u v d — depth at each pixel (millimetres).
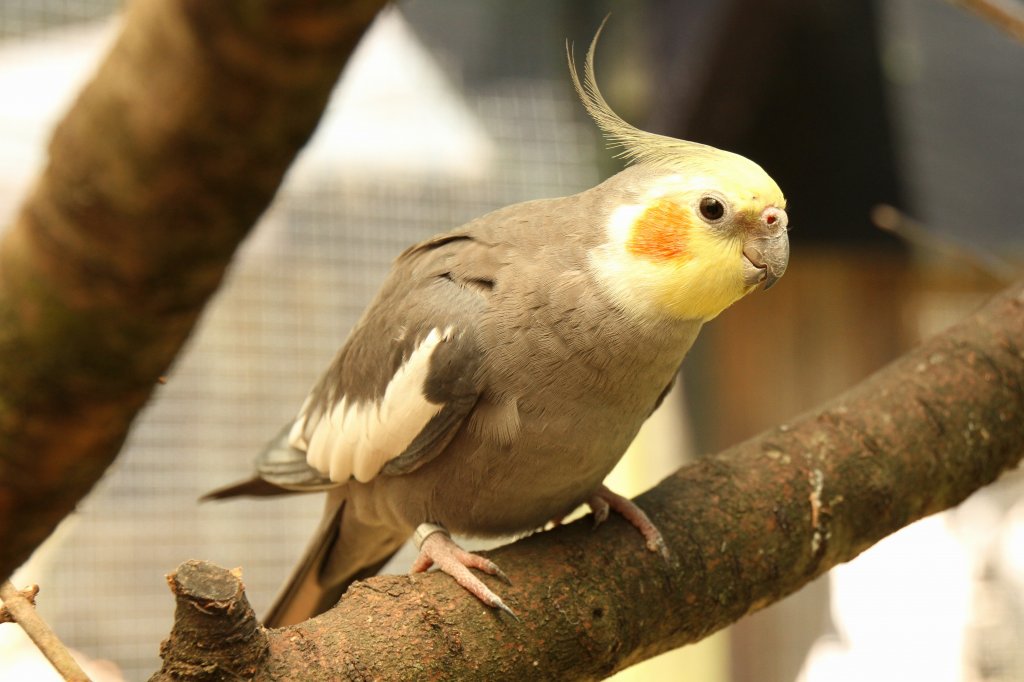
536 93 1231
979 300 1223
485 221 950
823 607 1188
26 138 1108
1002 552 1491
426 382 928
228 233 554
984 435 951
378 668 879
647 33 1157
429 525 942
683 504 927
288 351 1165
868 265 1179
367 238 1186
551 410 923
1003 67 1171
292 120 525
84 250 547
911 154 1149
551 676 900
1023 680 1438
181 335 598
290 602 992
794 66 1139
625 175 935
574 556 912
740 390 1172
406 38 1227
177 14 491
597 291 921
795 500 932
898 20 1158
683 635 922
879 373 961
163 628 1139
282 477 970
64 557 1131
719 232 922
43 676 1097
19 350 578
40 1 1136
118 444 653
